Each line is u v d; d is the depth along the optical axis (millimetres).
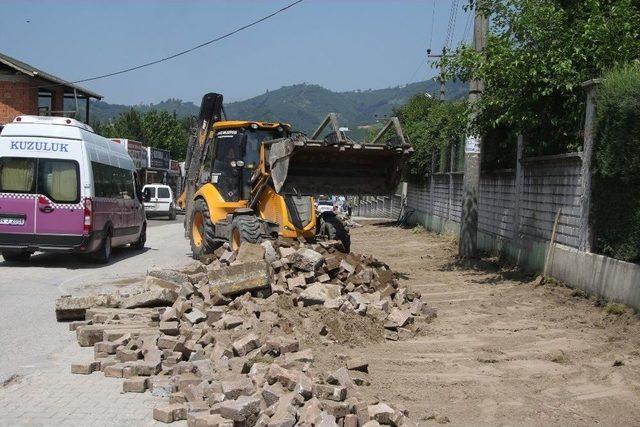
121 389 5992
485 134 15188
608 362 6871
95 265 15031
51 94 34125
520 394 5945
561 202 11273
